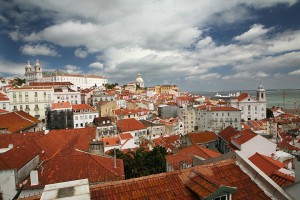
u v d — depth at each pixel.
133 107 142.62
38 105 93.94
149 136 93.75
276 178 13.94
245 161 13.81
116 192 11.05
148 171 39.72
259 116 149.12
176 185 11.89
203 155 32.56
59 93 118.62
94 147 40.38
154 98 198.38
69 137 45.53
